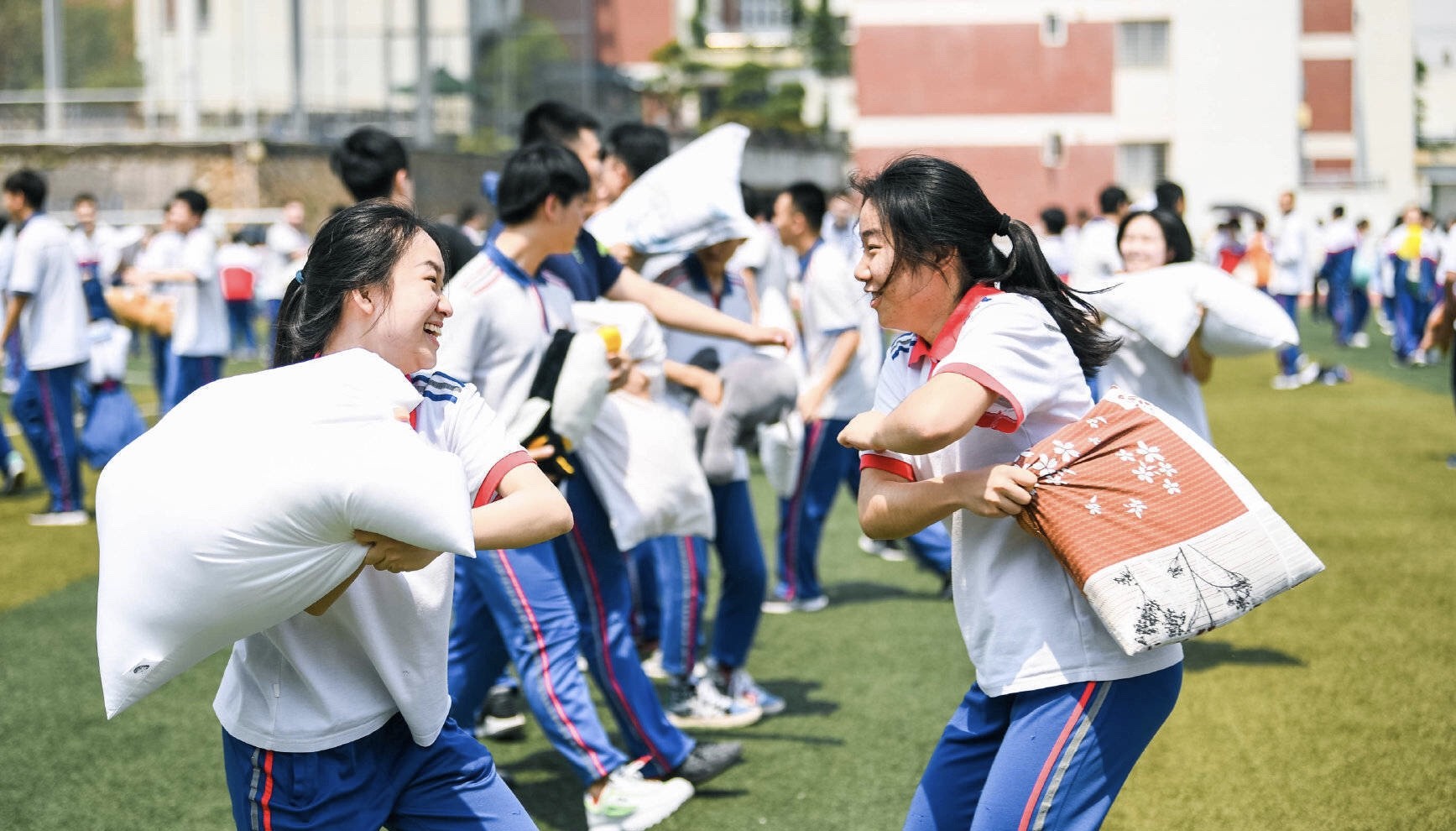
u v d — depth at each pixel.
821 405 6.26
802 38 55.16
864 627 6.11
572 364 3.61
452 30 30.25
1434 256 16.31
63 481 8.50
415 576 2.27
